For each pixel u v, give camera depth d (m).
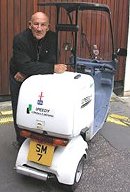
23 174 3.03
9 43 4.96
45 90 2.77
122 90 5.86
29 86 2.83
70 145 2.92
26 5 4.96
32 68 3.09
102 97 4.17
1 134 4.07
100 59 4.15
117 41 5.75
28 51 3.21
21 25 4.99
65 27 3.09
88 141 3.74
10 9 4.86
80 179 3.13
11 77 3.40
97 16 5.42
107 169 3.39
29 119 2.81
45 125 2.76
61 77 2.96
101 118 3.93
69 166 2.86
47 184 3.09
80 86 2.83
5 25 4.88
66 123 2.70
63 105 2.70
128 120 4.77
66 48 3.93
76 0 5.30
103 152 3.76
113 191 3.03
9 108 4.89
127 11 5.73
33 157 2.91
